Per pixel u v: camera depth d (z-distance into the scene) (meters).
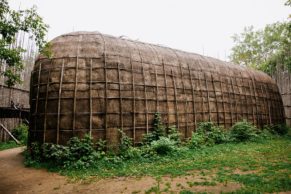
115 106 10.51
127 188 6.43
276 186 5.91
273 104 19.12
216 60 16.94
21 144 16.06
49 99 9.98
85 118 9.88
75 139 9.41
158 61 12.71
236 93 16.28
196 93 13.84
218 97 15.00
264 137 15.48
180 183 6.62
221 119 14.80
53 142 9.62
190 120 13.17
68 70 10.22
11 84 7.84
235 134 14.01
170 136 11.47
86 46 10.88
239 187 6.05
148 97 11.63
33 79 10.90
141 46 12.87
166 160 9.37
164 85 12.41
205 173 7.55
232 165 8.40
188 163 8.92
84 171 8.27
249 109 16.89
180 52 14.88
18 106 18.03
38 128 10.03
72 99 9.93
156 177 7.20
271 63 23.41
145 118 11.30
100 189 6.47
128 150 9.92
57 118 9.73
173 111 12.47
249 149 11.39
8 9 6.88
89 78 10.29
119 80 10.83
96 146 9.80
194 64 14.59
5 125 17.17
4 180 7.60
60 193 6.32
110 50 11.20
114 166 8.79
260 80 18.88
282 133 18.00
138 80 11.48
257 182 6.33
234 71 17.22
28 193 6.42
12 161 10.33
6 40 7.06
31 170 8.77
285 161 8.81
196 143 11.98
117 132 10.35
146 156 9.86
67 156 8.93
